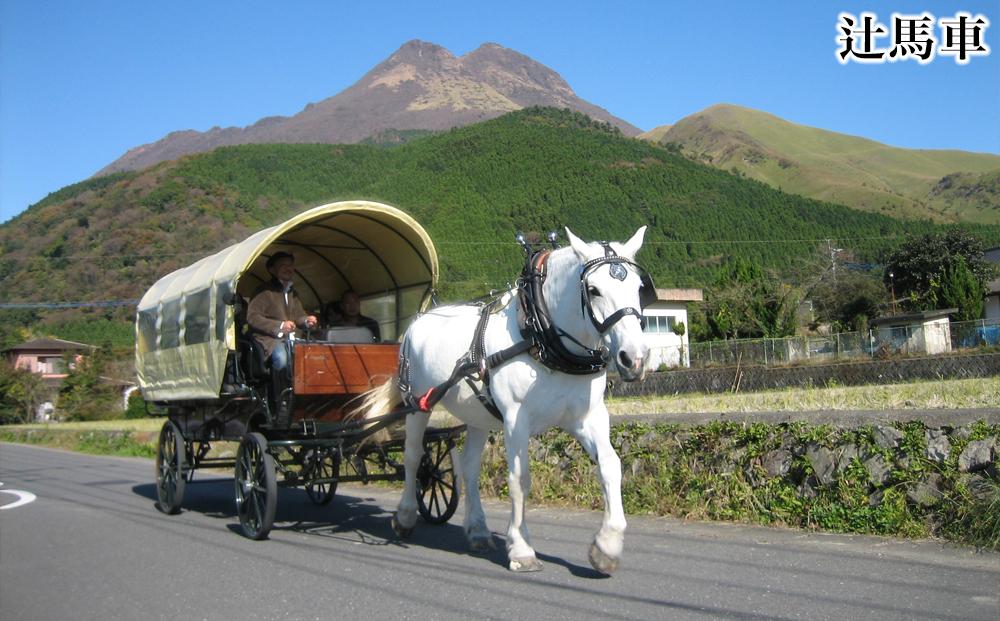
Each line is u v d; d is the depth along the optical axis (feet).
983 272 157.89
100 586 21.50
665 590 18.48
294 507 34.47
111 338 210.18
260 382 28.58
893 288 156.76
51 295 220.02
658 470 28.55
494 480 34.88
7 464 67.41
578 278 19.22
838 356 96.94
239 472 28.40
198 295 30.53
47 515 34.83
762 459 26.09
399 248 31.53
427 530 28.14
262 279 35.37
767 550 21.77
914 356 82.69
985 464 21.44
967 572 18.71
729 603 17.26
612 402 59.41
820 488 24.34
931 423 22.70
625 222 280.51
